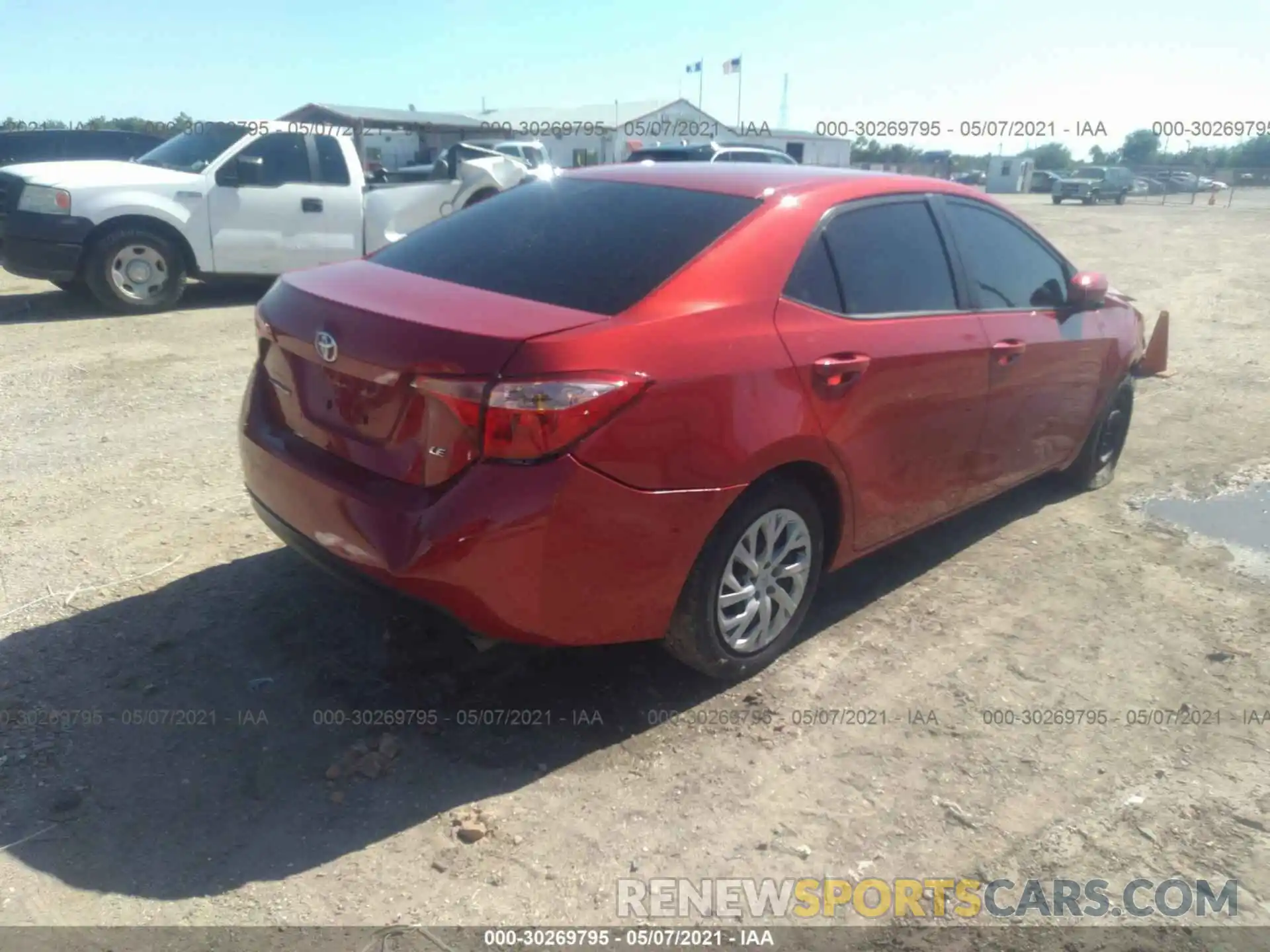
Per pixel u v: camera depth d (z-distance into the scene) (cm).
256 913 247
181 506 474
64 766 294
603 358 279
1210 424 682
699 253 321
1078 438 503
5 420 598
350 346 298
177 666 345
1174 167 6262
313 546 311
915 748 318
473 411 272
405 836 274
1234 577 442
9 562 412
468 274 336
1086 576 441
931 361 372
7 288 1098
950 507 415
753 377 309
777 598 347
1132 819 289
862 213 372
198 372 723
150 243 947
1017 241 454
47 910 246
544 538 275
